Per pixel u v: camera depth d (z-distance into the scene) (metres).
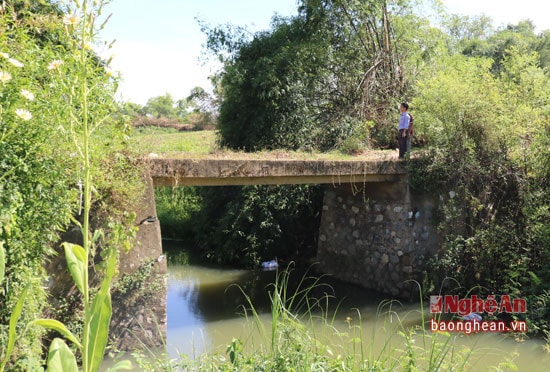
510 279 7.93
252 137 12.18
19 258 3.98
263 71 11.88
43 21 4.46
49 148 4.27
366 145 11.97
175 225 14.69
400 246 9.05
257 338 6.69
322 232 11.02
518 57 10.30
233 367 3.37
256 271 11.31
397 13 13.88
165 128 19.98
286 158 8.12
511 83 9.62
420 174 8.95
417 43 13.95
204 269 11.52
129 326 5.61
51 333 5.04
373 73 13.13
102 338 2.19
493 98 9.04
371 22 13.34
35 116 3.96
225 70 12.70
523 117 9.02
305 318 7.81
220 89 13.80
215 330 7.22
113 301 5.54
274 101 11.94
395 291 9.08
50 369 2.11
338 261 10.52
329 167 8.11
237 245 11.80
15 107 3.93
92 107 3.95
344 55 13.15
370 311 8.19
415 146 11.06
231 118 12.80
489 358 5.94
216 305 8.63
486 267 8.52
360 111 12.72
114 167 5.46
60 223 4.61
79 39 2.37
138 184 5.72
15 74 3.95
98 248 5.36
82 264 2.17
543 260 8.07
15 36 4.54
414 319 7.62
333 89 13.13
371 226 9.73
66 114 3.91
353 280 10.09
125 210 5.63
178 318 7.85
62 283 5.20
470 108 8.95
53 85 3.83
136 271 5.70
